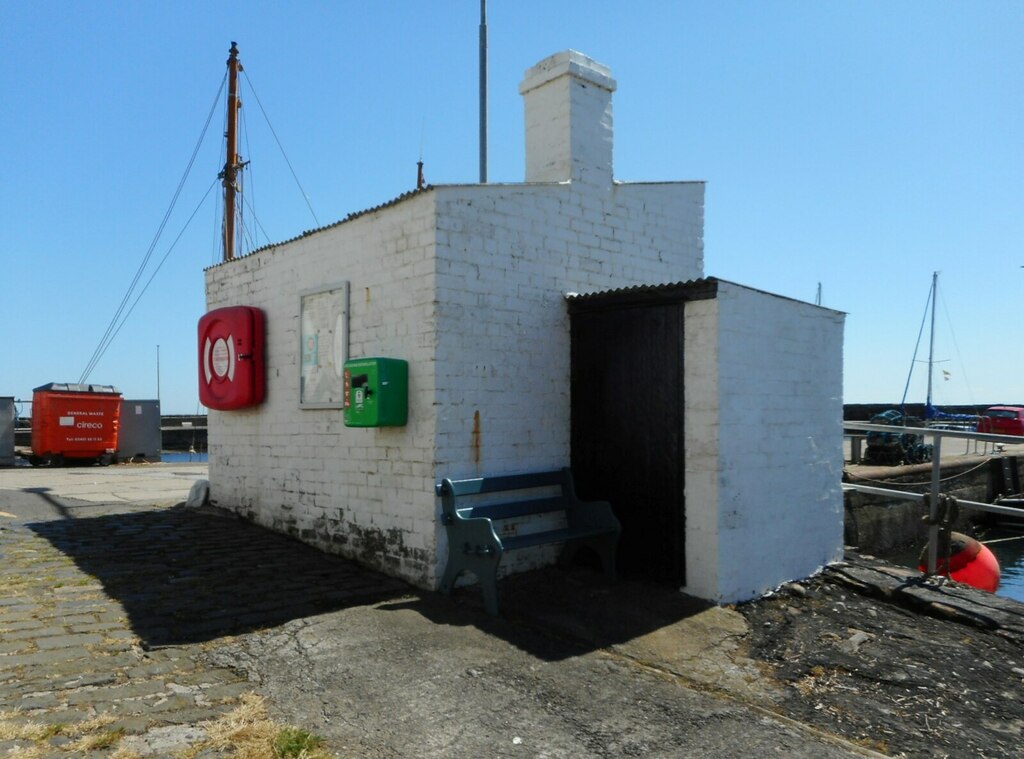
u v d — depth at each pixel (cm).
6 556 706
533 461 695
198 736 367
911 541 1730
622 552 676
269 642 495
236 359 864
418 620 545
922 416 3444
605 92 798
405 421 654
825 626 588
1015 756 401
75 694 408
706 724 411
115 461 1880
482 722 399
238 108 1914
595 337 711
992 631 593
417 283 649
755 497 645
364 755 362
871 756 387
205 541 786
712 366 616
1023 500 2028
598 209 778
